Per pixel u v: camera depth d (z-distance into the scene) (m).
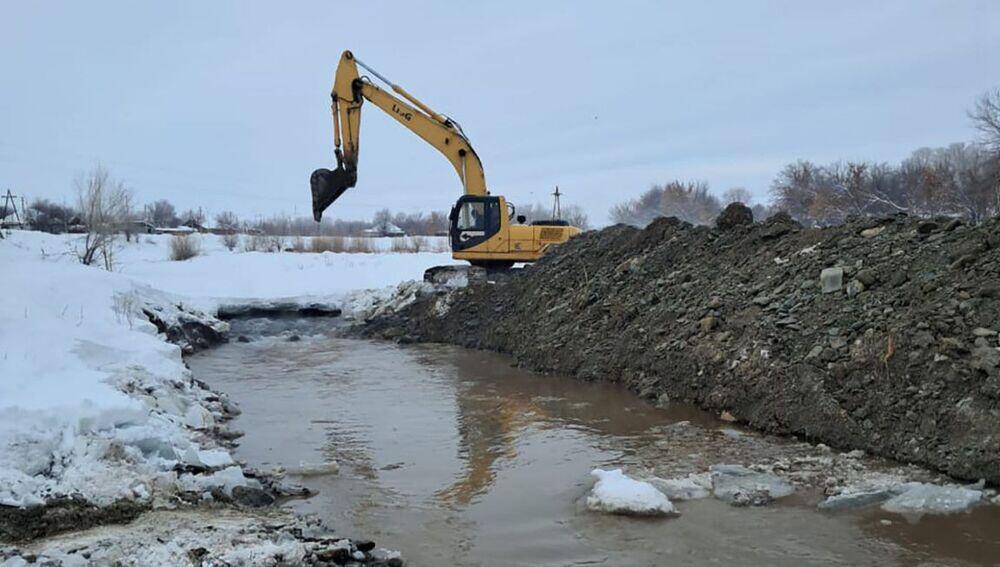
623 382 12.83
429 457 9.02
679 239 16.09
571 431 10.01
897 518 6.62
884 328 9.39
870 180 48.91
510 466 8.59
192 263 28.22
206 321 20.27
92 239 25.56
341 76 20.34
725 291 12.75
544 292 17.98
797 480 7.72
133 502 6.59
